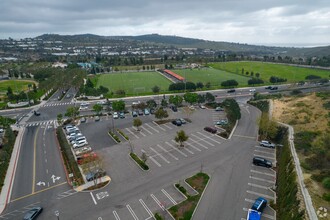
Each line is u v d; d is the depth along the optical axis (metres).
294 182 43.97
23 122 93.75
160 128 82.19
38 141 75.06
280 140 67.81
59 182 53.00
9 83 174.12
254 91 138.38
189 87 138.25
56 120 95.44
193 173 54.78
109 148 68.19
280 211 41.69
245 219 40.84
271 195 47.19
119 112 99.94
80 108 110.00
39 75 180.75
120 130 81.31
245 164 58.34
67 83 149.75
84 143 70.06
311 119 72.50
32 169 58.53
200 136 74.62
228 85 149.12
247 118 91.19
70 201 46.66
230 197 46.41
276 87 144.50
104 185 51.12
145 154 63.69
